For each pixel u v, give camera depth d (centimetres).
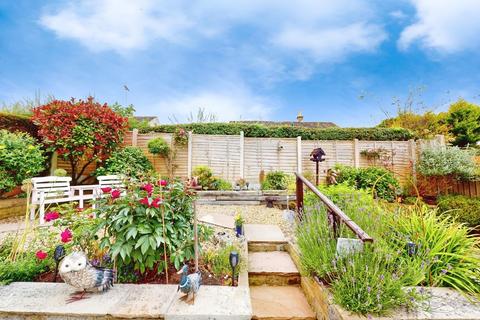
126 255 235
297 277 293
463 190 788
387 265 205
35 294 208
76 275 198
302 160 897
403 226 265
